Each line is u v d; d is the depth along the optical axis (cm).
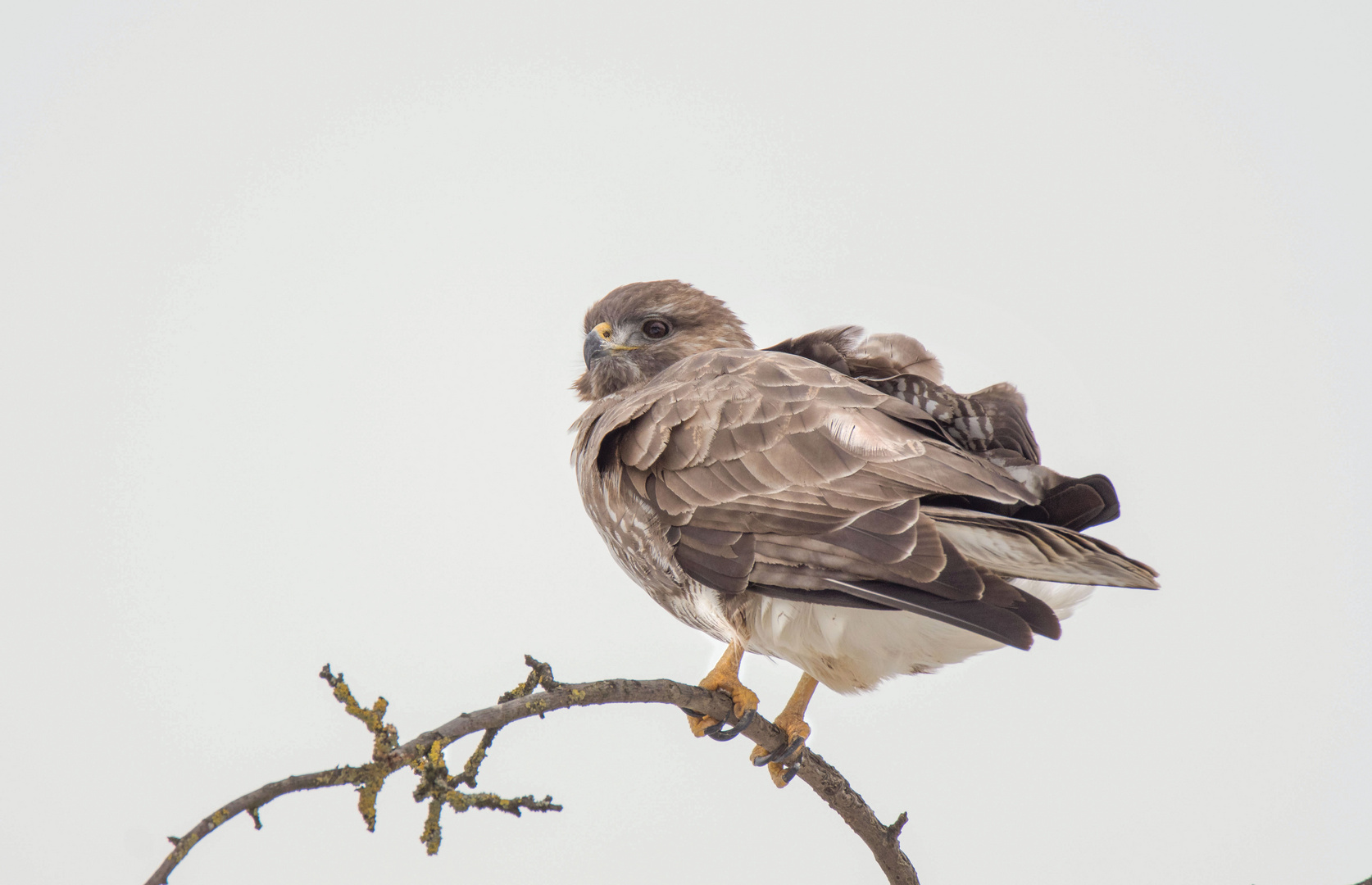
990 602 705
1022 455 907
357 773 571
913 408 866
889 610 792
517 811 597
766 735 909
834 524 792
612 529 952
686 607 955
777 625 892
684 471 864
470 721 621
